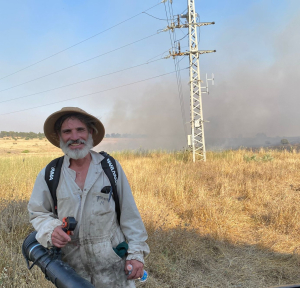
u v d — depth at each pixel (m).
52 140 2.15
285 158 13.84
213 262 4.02
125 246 1.87
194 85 16.28
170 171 10.19
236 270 3.79
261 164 11.76
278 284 3.45
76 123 1.88
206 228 5.22
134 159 15.77
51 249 1.71
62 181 1.83
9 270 3.07
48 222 1.74
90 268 1.79
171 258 4.01
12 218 4.26
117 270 1.82
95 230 1.80
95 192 1.82
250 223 5.57
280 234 4.95
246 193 7.26
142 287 3.29
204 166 12.10
